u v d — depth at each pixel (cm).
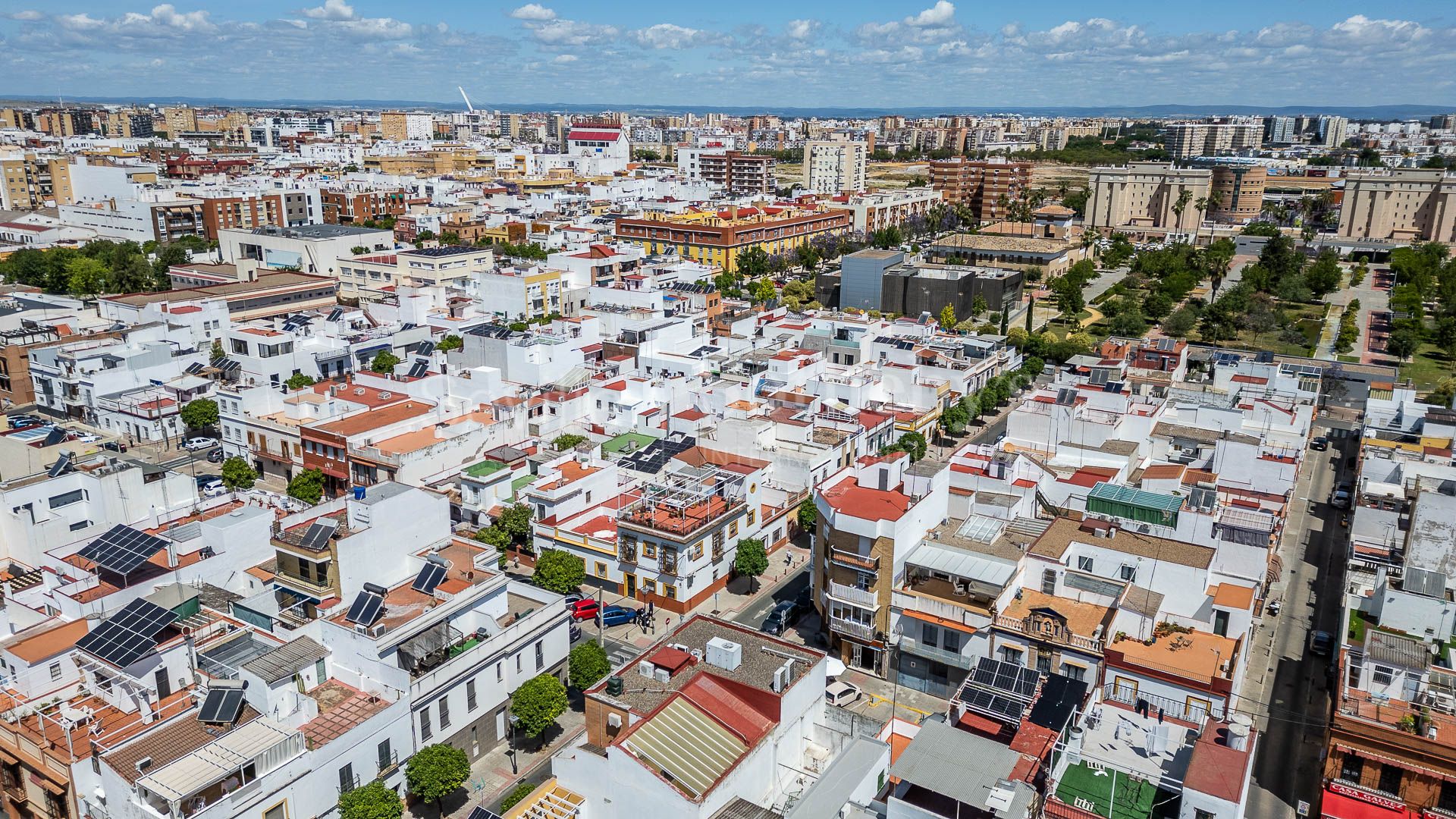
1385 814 6719
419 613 7900
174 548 8412
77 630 7362
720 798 5744
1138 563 8656
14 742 6556
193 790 5806
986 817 5584
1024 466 10694
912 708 8869
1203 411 12875
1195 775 5862
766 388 15150
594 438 14025
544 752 8188
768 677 6612
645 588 10750
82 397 15775
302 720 6888
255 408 13988
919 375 16988
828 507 9531
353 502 8500
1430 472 11525
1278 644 9900
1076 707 6694
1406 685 7206
